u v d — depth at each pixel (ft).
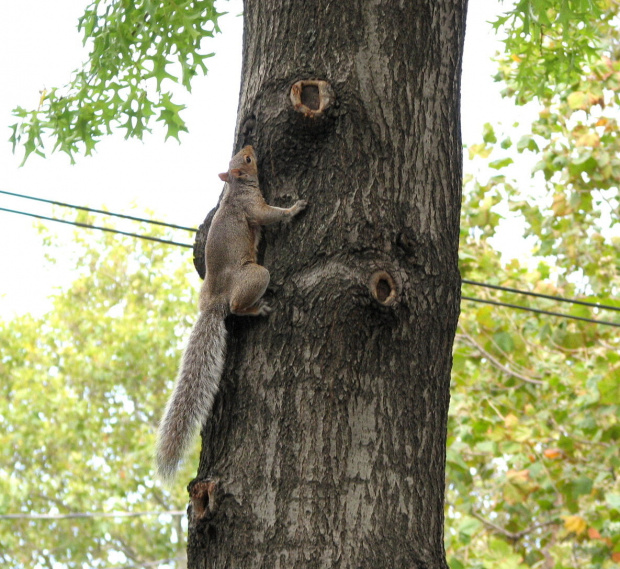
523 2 30.30
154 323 101.81
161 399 98.37
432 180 18.84
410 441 17.08
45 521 93.35
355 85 18.81
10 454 92.68
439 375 17.97
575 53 34.94
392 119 18.76
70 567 92.53
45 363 99.30
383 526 16.24
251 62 20.29
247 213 19.98
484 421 47.67
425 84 19.34
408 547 16.24
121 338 99.60
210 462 17.60
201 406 20.36
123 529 92.73
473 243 53.42
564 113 51.31
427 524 16.81
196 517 16.88
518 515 49.49
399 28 19.35
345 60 19.02
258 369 17.60
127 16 29.84
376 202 18.16
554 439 49.37
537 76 36.22
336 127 18.71
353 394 16.96
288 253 18.35
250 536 16.19
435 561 16.53
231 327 18.52
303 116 18.67
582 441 46.96
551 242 52.03
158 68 30.45
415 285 17.87
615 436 45.34
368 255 17.75
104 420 97.60
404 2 19.56
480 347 50.03
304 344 17.31
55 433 92.22
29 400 93.91
